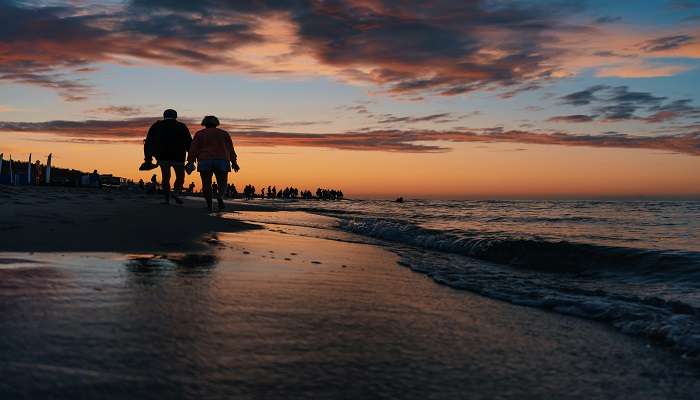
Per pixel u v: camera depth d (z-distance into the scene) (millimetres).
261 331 2354
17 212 7391
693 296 4094
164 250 4895
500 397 1777
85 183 30391
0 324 2170
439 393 1768
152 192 24703
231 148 12117
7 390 1509
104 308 2543
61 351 1875
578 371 2145
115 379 1653
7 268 3506
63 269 3561
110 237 5484
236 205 16328
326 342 2277
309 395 1662
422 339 2475
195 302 2818
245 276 3805
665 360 2365
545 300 3637
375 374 1919
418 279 4461
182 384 1659
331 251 6129
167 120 12438
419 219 12430
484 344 2469
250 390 1664
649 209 17125
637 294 4156
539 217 13516
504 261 6301
